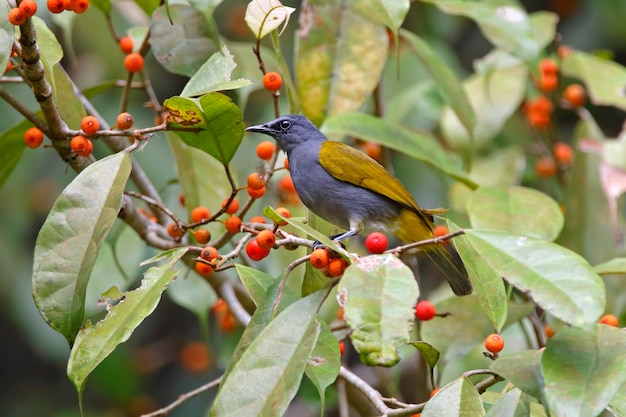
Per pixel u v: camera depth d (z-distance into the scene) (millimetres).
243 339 7250
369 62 10305
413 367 14578
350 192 9336
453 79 10688
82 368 6770
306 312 6824
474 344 9617
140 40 10586
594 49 15812
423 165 14562
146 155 14281
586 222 10992
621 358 6172
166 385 16578
